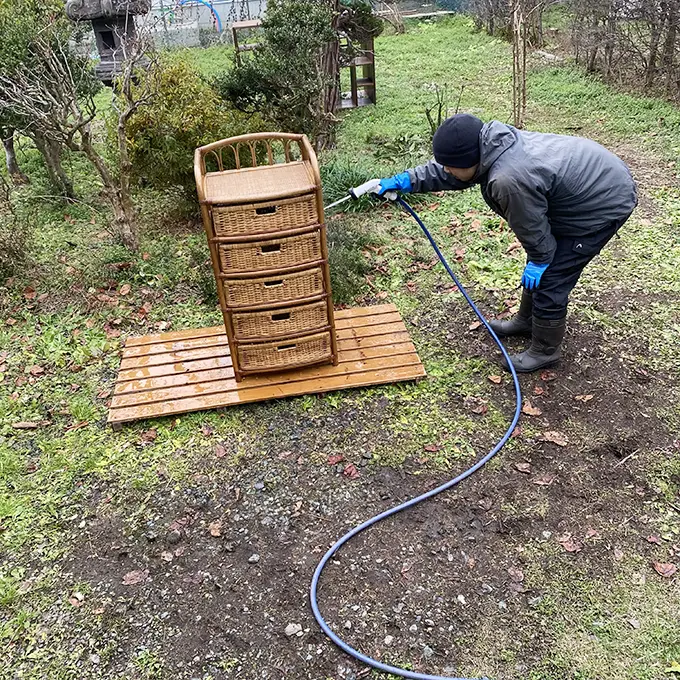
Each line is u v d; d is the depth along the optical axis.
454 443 3.46
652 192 5.85
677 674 2.42
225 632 2.65
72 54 6.17
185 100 5.35
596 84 8.73
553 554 2.87
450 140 3.16
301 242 3.43
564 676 2.44
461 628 2.62
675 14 7.52
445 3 14.33
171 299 4.84
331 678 2.48
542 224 3.27
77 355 4.30
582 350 4.05
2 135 6.33
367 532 3.02
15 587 2.87
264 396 3.74
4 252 5.05
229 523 3.12
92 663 2.58
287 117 6.26
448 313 4.49
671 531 2.93
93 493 3.32
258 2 13.96
